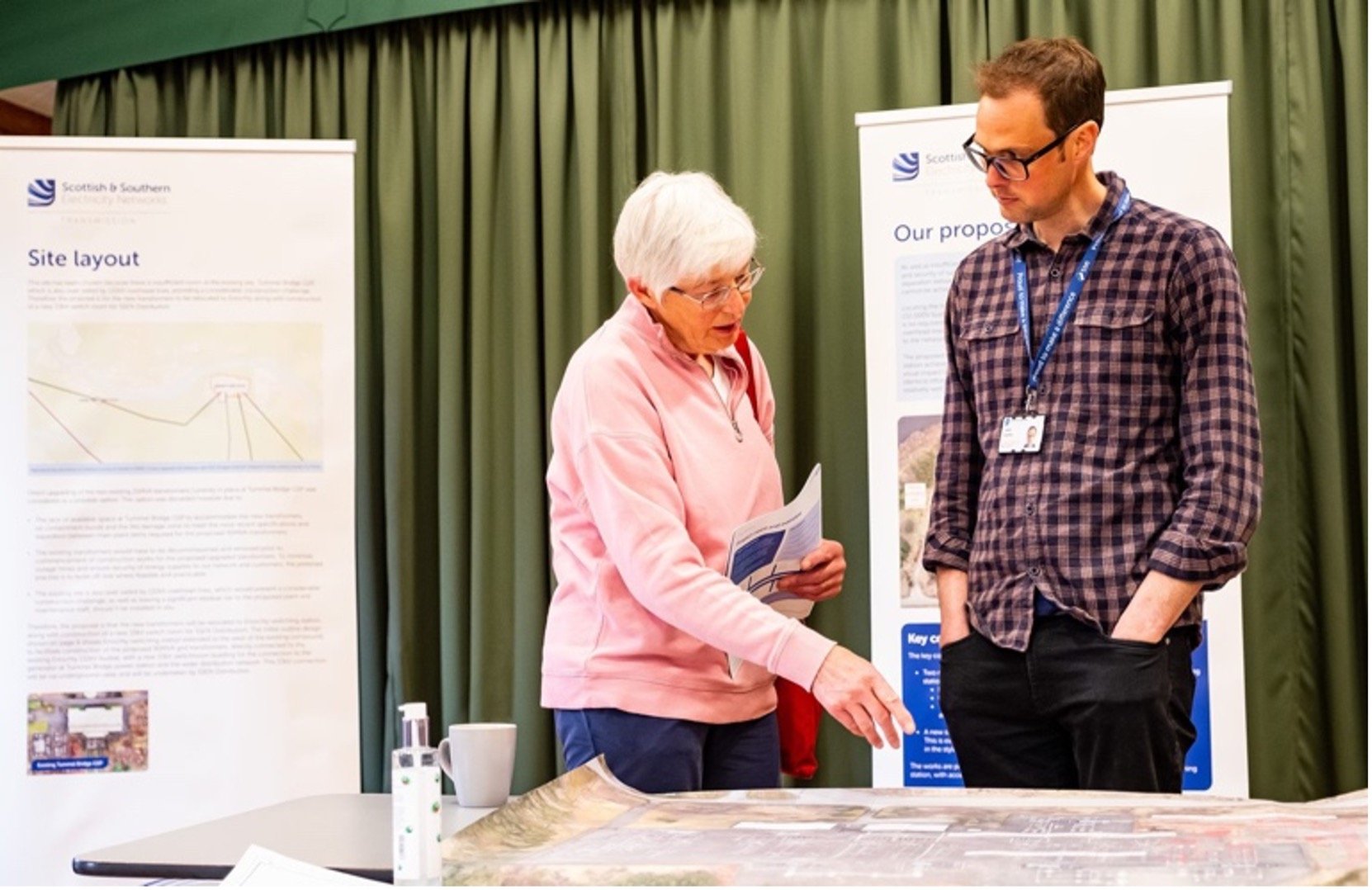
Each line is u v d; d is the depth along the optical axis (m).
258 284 3.29
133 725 3.19
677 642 1.84
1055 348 1.99
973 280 2.14
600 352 1.90
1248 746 3.19
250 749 3.21
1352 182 3.14
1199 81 3.35
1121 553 1.90
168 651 3.22
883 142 3.14
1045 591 1.93
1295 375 3.21
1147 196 2.97
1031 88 1.95
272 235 3.30
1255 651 3.19
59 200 3.25
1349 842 1.04
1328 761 3.19
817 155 3.61
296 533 3.26
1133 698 1.84
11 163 3.25
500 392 3.80
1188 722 1.92
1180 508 1.87
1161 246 1.94
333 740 3.24
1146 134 2.98
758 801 1.39
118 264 3.25
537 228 3.82
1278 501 3.20
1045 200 1.98
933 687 3.06
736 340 2.10
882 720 1.63
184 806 3.19
